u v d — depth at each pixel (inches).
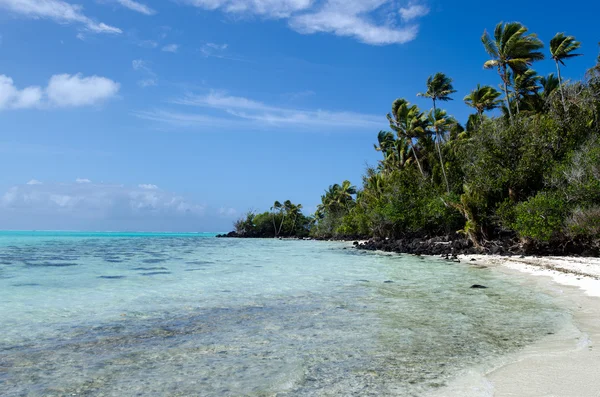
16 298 478.6
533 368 218.1
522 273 723.4
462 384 199.5
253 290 544.4
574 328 313.1
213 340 295.4
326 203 4020.7
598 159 993.5
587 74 1369.3
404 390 193.9
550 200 999.0
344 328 328.5
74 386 207.5
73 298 478.6
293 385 204.4
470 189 1334.9
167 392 198.1
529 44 1425.9
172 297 487.2
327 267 898.1
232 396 191.3
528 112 1630.2
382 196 2030.0
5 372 229.5
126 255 1301.7
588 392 179.3
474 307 416.2
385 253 1476.4
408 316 373.7
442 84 1868.8
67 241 2637.8
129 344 286.4
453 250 1321.4
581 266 754.2
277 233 4776.1
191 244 2456.9
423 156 2146.9
